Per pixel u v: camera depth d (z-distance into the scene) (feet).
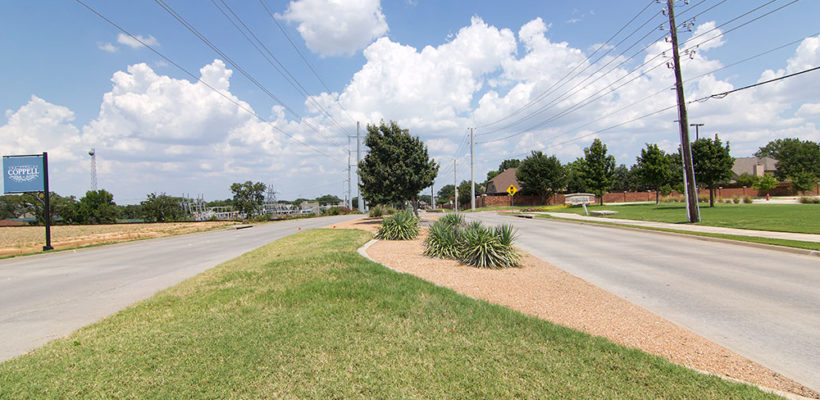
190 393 11.28
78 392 11.39
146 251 53.21
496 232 34.04
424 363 13.16
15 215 181.37
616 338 16.53
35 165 59.67
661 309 21.18
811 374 13.37
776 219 65.46
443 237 36.99
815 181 173.68
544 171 175.11
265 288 23.41
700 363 14.16
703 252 40.83
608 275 30.14
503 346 14.65
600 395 11.35
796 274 28.99
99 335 16.20
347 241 47.47
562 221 90.43
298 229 87.10
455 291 22.88
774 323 18.61
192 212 151.02
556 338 15.48
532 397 11.18
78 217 148.77
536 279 27.78
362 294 21.09
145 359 13.50
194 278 28.73
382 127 77.56
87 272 35.73
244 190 135.85
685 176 69.05
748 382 12.67
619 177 241.76
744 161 222.07
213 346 14.48
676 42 67.67
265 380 12.01
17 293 26.89
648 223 72.33
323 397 11.08
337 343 14.71
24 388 11.62
